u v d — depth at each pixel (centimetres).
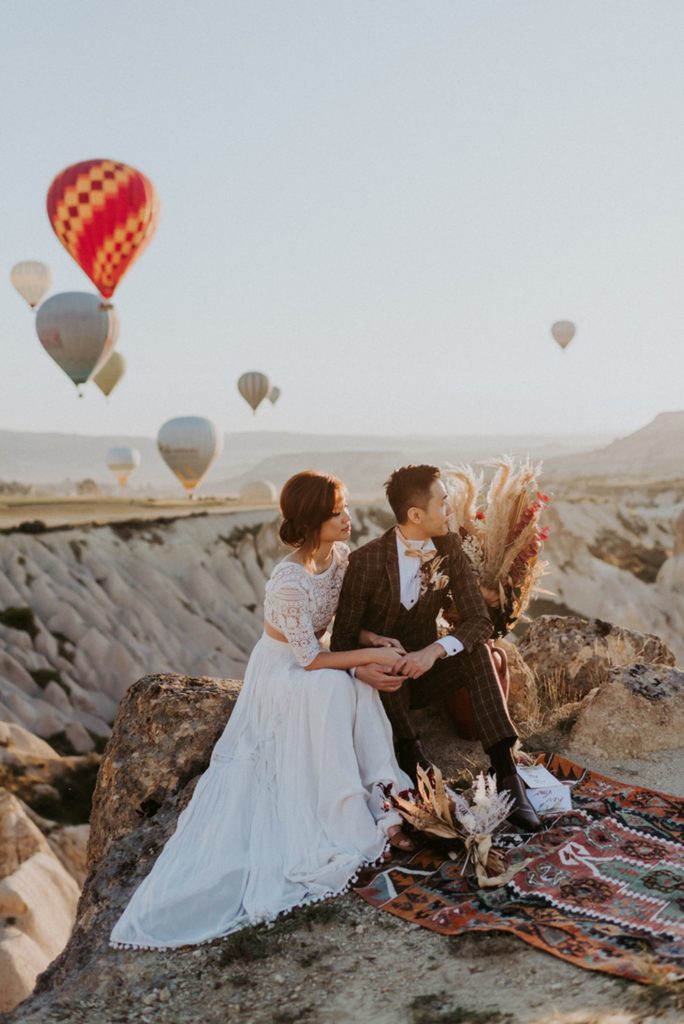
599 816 417
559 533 8050
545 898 352
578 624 641
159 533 6688
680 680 523
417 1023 294
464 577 442
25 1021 326
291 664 423
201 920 368
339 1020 307
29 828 2575
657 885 356
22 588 5397
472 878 371
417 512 430
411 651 448
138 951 359
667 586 7625
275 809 400
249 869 383
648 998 280
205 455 7994
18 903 2278
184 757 474
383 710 421
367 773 408
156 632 5575
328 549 436
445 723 530
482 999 303
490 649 469
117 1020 323
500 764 420
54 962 396
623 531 8688
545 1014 285
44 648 4894
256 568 6744
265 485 11225
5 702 4197
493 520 480
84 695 4588
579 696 607
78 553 6062
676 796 450
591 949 316
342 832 389
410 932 347
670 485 12188
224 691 504
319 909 365
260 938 352
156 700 499
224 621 6119
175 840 402
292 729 405
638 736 500
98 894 413
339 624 437
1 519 6438
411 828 394
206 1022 318
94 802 500
